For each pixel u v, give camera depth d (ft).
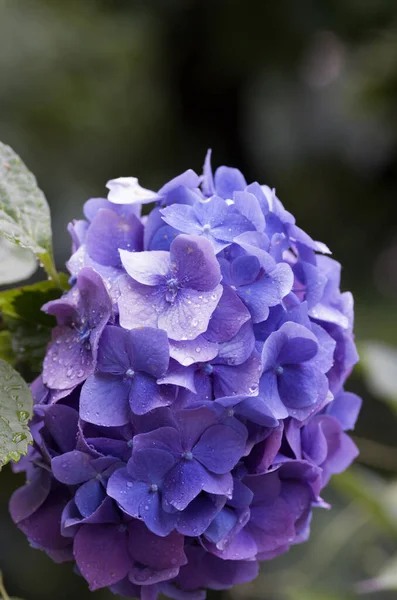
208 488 2.36
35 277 4.57
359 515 4.32
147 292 2.38
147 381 2.36
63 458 2.37
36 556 4.83
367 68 6.37
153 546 2.42
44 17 6.48
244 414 2.39
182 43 7.30
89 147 6.53
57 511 2.50
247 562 2.51
